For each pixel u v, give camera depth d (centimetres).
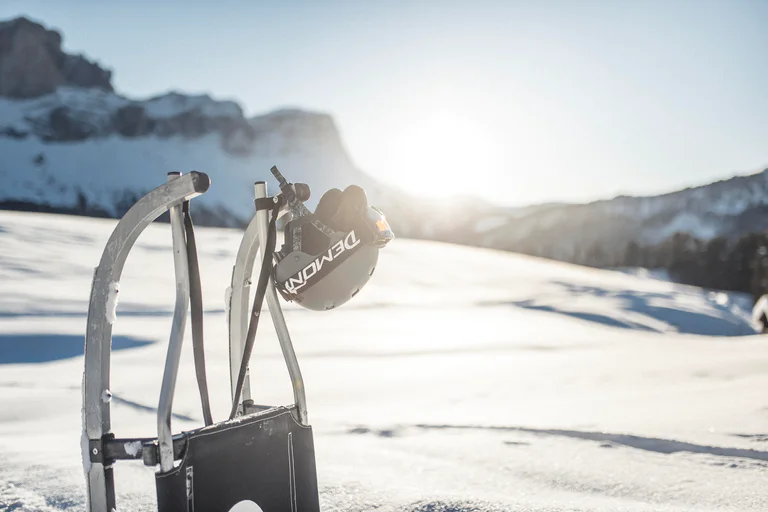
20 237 3086
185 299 224
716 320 3784
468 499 312
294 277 248
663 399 670
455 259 5362
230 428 223
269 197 252
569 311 3164
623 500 327
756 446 438
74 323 1438
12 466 350
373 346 1489
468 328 2123
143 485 331
